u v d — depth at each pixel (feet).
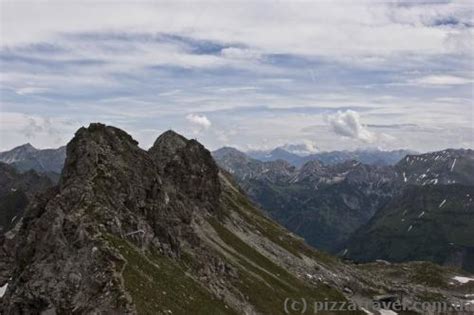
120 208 269.64
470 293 645.51
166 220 303.68
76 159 302.04
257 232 491.31
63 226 236.02
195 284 262.47
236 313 268.82
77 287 208.03
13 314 220.64
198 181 458.09
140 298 197.57
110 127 337.31
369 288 513.45
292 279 411.13
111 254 213.46
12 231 424.05
